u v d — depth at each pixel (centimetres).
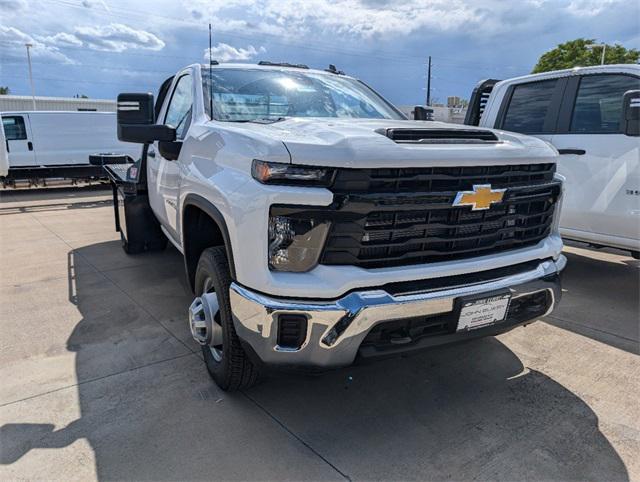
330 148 204
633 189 405
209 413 257
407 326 221
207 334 267
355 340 209
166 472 214
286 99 344
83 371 300
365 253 213
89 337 349
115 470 215
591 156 434
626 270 530
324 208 203
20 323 373
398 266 219
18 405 262
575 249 627
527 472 217
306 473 215
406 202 212
